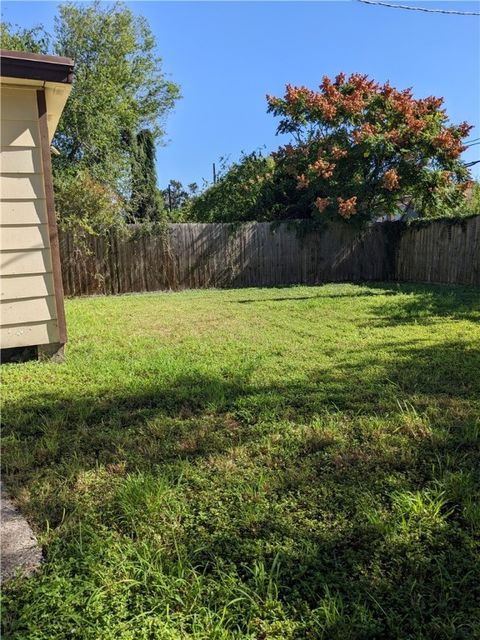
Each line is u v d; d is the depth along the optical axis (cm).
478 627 125
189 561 152
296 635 125
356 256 1134
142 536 165
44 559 154
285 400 297
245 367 368
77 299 859
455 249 948
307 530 168
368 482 199
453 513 177
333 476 204
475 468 208
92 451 234
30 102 377
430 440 236
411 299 726
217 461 221
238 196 1224
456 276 947
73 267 932
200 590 138
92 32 1370
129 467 217
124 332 515
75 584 142
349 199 1027
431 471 207
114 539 164
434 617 129
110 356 410
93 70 1355
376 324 535
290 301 749
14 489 198
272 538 164
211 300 798
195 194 1748
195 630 125
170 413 283
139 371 364
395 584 142
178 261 1016
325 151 1101
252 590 139
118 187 1292
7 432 256
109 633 124
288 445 237
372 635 124
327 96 1097
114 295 949
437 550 156
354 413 276
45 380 344
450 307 638
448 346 424
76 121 1238
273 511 179
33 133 380
